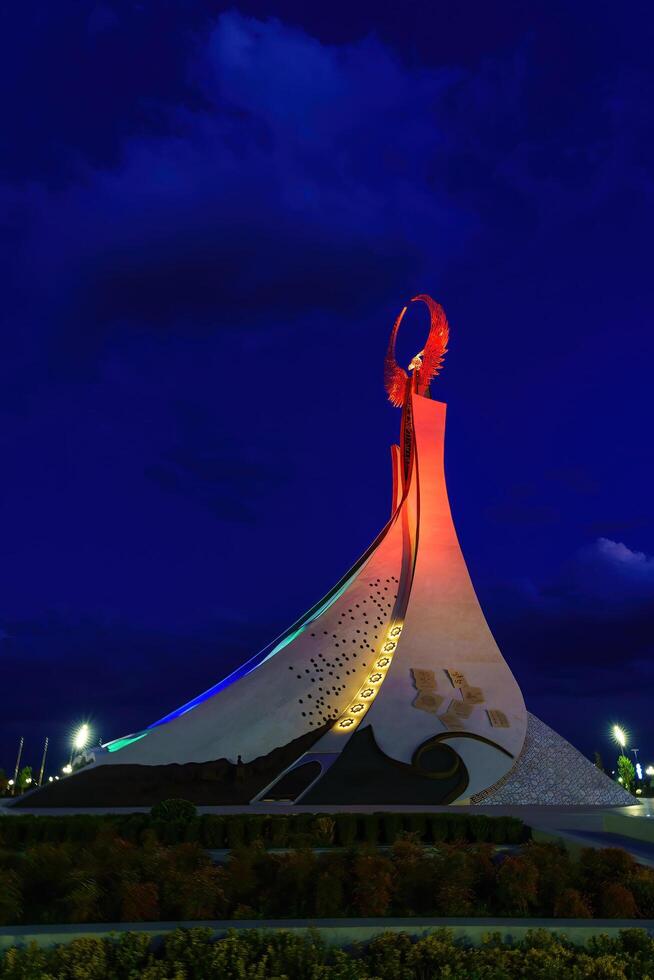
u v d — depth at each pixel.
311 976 7.89
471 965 8.02
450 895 10.80
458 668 37.03
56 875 11.73
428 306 47.16
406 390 46.03
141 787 33.72
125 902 10.13
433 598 39.09
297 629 43.62
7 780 58.59
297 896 11.02
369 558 42.31
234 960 8.03
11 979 7.60
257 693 37.22
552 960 8.00
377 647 39.84
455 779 32.72
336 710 37.88
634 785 60.34
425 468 42.88
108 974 7.88
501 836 19.73
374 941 8.55
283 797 33.94
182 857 12.38
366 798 31.58
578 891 10.84
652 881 10.86
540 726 36.31
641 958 8.27
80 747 52.88
